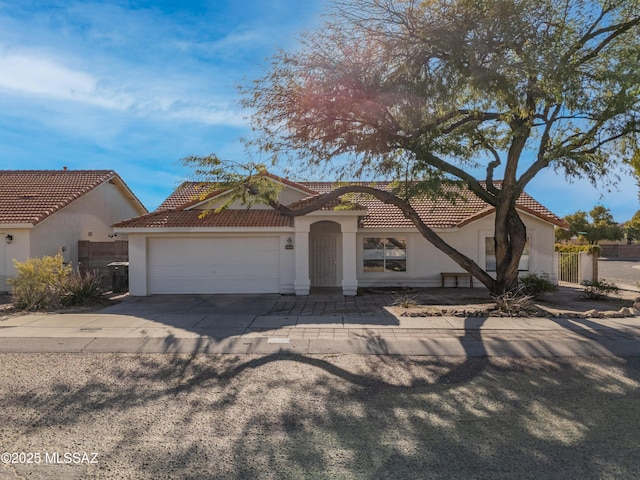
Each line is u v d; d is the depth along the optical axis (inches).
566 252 826.8
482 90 369.1
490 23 352.5
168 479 140.7
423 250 688.4
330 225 681.6
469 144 497.0
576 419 186.2
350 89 398.9
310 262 683.4
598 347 296.0
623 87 357.7
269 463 150.8
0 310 458.6
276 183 530.0
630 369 253.8
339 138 442.0
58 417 190.1
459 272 681.0
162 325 374.0
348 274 568.4
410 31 378.9
